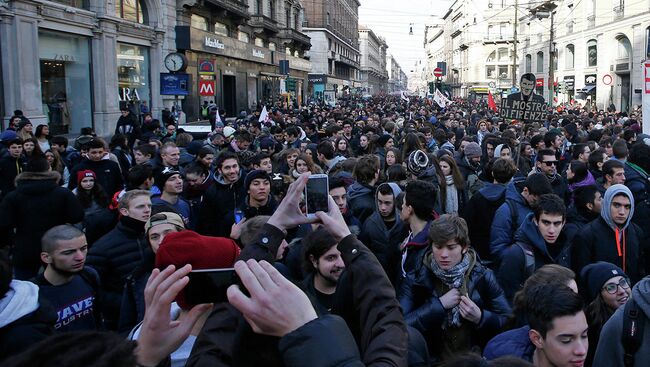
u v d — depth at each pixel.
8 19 15.50
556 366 2.51
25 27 16.05
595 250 4.35
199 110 28.88
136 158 8.57
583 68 42.94
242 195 5.97
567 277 3.05
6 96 15.61
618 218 4.27
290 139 11.95
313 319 1.40
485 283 3.54
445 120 19.50
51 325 2.79
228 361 1.67
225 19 33.00
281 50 47.00
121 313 3.71
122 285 4.30
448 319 3.43
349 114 23.69
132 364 1.16
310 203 2.36
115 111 21.03
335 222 2.18
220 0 30.28
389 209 4.74
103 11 19.98
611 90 39.00
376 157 6.02
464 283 3.45
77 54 19.23
